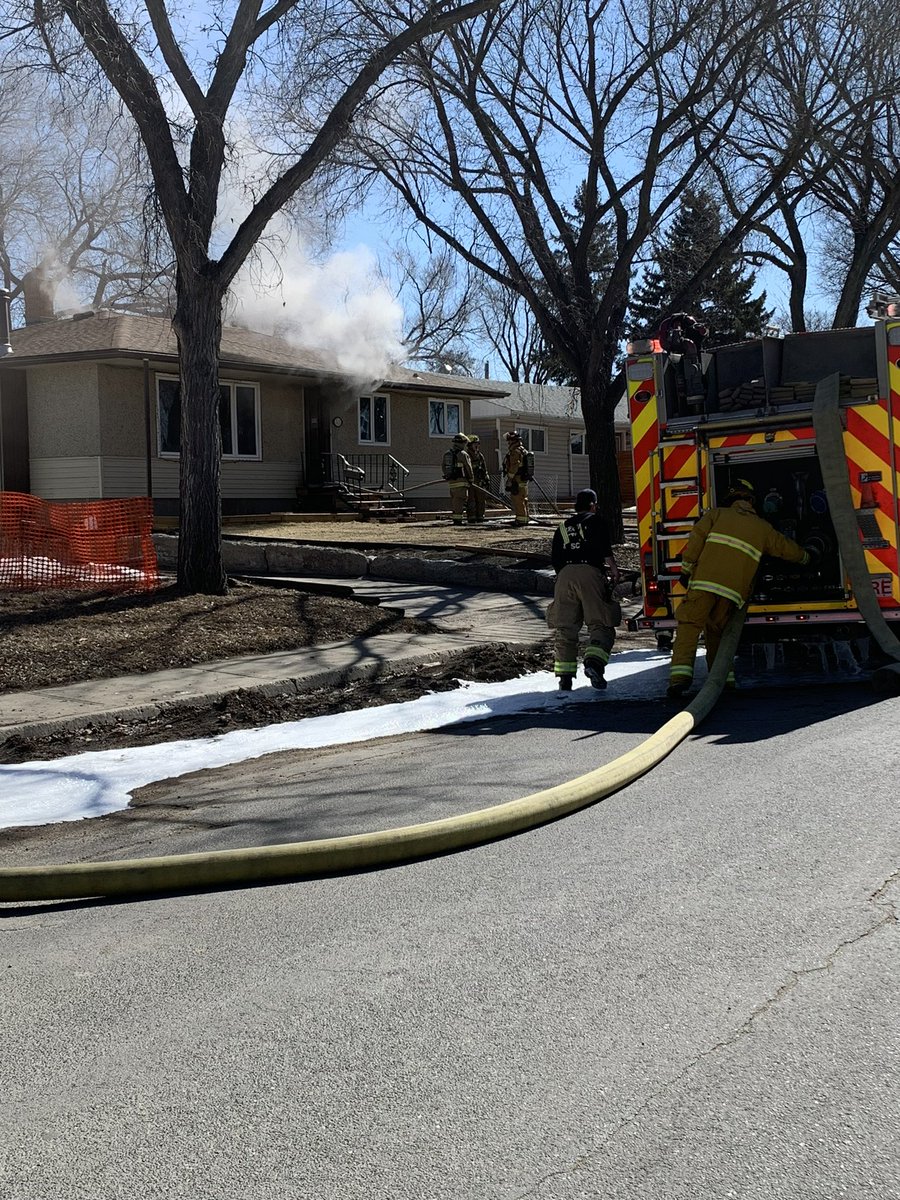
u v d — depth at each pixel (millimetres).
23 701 9422
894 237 25188
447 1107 2980
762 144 20766
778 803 5652
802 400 9219
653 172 17734
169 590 13852
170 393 23172
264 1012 3629
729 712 8250
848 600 8875
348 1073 3191
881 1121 2838
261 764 7660
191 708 9422
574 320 19156
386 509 25172
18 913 4945
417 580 17016
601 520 9680
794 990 3566
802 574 9242
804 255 23859
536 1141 2805
